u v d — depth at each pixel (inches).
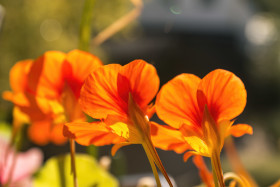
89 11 22.1
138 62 15.8
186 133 15.9
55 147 305.1
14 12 275.3
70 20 302.2
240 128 15.9
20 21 277.6
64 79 17.6
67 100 17.6
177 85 15.8
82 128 15.6
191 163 347.9
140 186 23.0
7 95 18.3
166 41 713.6
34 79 17.7
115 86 15.8
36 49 282.0
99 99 15.8
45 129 22.0
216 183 15.8
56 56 17.5
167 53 708.0
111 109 15.8
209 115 15.7
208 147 15.9
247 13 731.4
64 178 22.8
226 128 15.8
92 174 22.8
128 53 658.2
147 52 691.4
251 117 557.9
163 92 15.8
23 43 278.4
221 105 15.8
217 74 15.6
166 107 15.9
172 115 15.9
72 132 15.6
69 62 17.5
